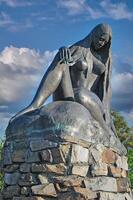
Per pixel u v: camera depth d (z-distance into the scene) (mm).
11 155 10398
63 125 9953
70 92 10734
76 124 10008
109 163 10516
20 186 10172
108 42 11383
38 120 10164
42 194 9883
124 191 10750
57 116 10031
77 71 11062
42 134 10094
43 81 10695
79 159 9969
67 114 10047
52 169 9930
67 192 9805
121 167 10859
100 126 10539
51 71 10750
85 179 9977
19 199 10070
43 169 9984
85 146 10102
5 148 10570
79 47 11297
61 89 10727
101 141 10398
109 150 10547
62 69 10781
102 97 11383
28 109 10453
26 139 10242
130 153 29219
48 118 10062
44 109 10211
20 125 10305
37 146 10109
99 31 11211
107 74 11492
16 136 10359
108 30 11211
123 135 36156
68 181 9828
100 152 10312
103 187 10156
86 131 10125
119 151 10914
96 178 10109
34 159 10102
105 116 11188
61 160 9914
